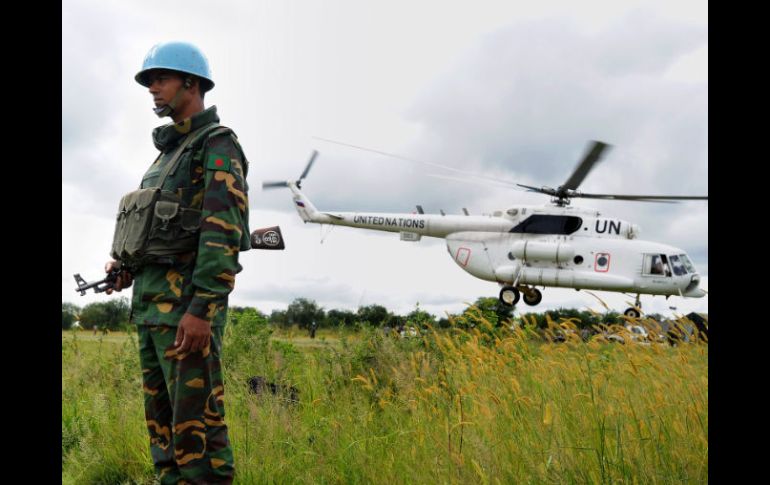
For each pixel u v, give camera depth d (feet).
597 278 55.26
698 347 14.55
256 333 21.53
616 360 14.40
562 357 14.67
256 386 16.74
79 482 12.60
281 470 11.89
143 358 10.02
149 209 9.57
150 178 10.08
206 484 9.40
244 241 9.84
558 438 11.37
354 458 12.10
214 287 9.13
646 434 11.57
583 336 15.31
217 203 9.27
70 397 18.03
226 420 14.47
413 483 10.91
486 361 15.38
